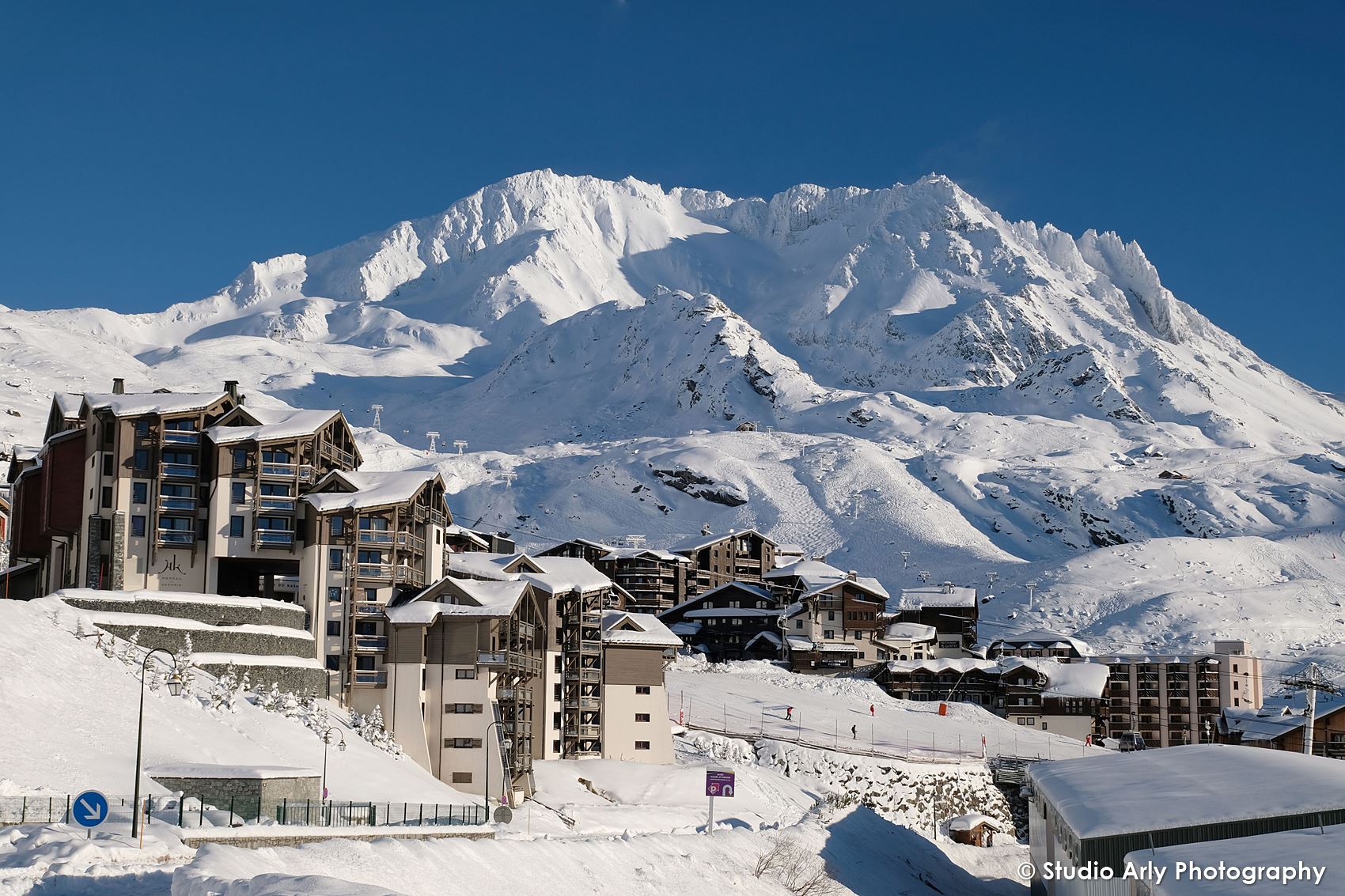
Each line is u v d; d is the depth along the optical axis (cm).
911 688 18600
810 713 15325
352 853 6066
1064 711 18288
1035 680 18400
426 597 10981
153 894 4988
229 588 11706
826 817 10250
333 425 12306
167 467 11494
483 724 10475
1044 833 8894
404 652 10712
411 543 11406
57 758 7300
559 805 10156
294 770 7481
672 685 15950
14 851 5384
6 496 15488
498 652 10544
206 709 9025
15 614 9019
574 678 12062
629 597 13988
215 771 7269
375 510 11206
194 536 11462
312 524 11175
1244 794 6969
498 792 10256
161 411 11488
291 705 9712
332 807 7262
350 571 11062
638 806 10531
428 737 10562
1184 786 7500
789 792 11962
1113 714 19500
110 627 9544
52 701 8081
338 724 10100
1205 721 19088
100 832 5866
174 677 8894
